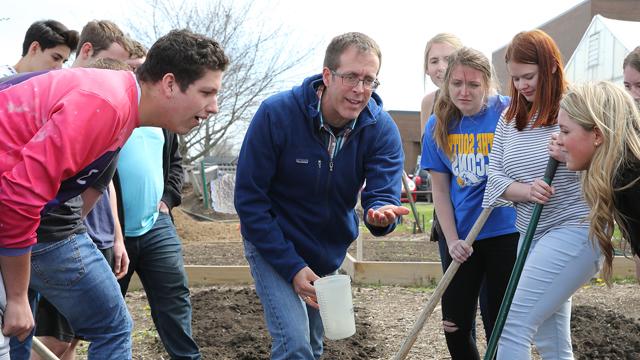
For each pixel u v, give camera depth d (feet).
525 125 10.70
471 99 11.51
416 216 41.47
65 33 13.64
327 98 10.09
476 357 12.27
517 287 10.10
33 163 7.23
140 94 8.43
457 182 12.09
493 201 10.77
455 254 11.00
